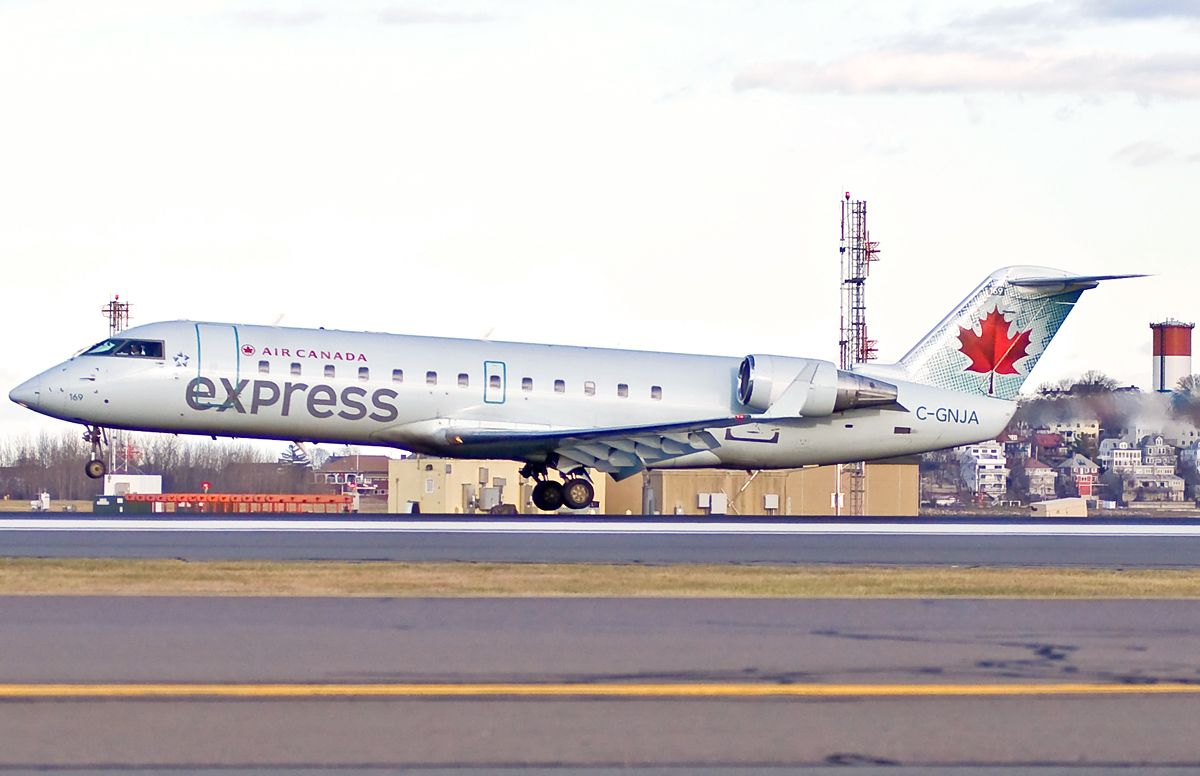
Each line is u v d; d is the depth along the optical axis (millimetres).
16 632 56312
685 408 167500
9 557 88062
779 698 47000
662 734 42594
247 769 38844
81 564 84125
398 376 156250
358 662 51344
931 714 45219
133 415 150000
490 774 38844
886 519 150000
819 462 174750
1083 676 50594
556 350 166125
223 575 79000
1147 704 46656
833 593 74812
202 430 154000
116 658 51438
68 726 42469
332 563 86688
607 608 64438
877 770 39625
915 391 174625
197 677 48594
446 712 44625
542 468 166375
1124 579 85062
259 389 151625
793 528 121062
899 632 59031
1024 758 40781
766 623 60812
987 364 177625
